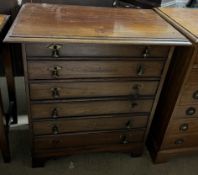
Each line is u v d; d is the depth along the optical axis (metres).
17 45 1.70
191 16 1.42
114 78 1.18
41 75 1.10
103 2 1.66
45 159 1.43
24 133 1.67
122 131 1.42
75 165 1.51
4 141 1.37
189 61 1.16
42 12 1.22
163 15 1.39
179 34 1.15
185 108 1.34
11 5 1.53
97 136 1.41
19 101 1.88
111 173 1.49
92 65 1.12
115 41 1.02
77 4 1.63
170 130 1.42
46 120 1.26
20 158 1.51
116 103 1.28
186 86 1.24
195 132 1.48
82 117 1.30
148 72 1.20
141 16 1.34
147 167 1.55
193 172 1.56
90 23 1.15
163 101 1.43
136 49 1.11
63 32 1.02
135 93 1.26
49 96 1.17
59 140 1.36
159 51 1.14
